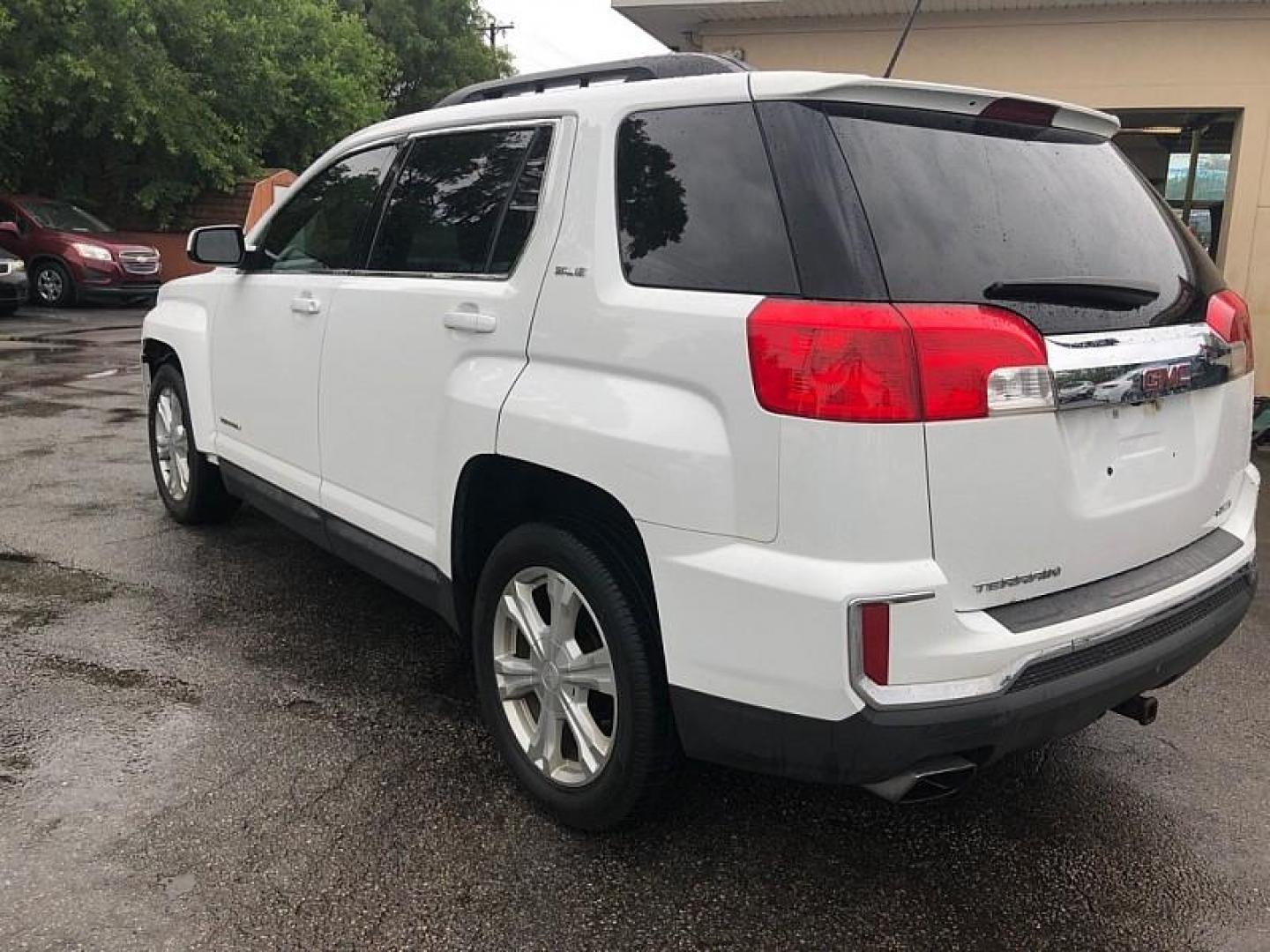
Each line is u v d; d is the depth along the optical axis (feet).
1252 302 28.53
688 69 9.90
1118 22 27.73
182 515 17.90
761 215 8.01
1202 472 9.52
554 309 9.34
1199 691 13.14
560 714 9.62
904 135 8.33
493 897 8.71
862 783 7.70
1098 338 8.25
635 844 9.53
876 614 7.30
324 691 12.23
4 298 51.11
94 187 73.31
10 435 25.34
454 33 118.93
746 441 7.67
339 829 9.55
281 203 14.65
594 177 9.32
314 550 17.10
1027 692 7.76
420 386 10.97
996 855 9.56
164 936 8.08
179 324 16.88
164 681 12.31
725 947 8.25
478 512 10.59
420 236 11.59
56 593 14.90
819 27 29.50
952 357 7.39
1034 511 7.91
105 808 9.70
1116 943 8.43
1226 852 9.69
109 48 62.95
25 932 8.05
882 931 8.50
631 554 8.96
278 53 76.64
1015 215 8.50
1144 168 33.14
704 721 8.20
